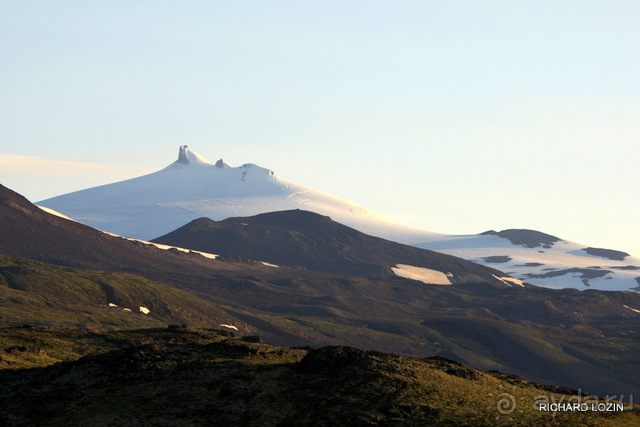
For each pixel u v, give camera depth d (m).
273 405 62.16
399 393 63.44
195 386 66.69
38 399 66.50
